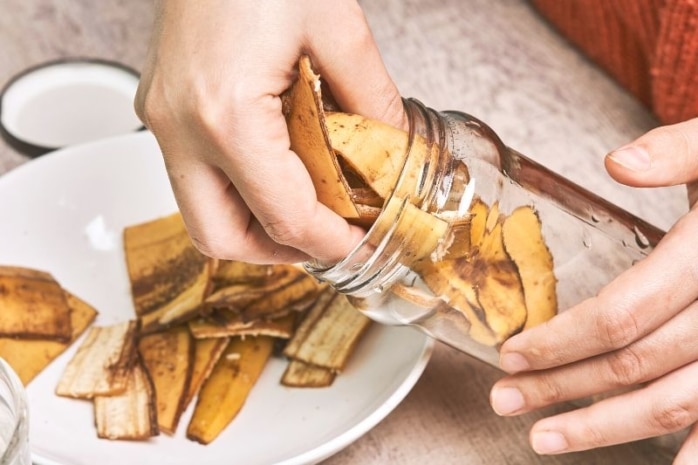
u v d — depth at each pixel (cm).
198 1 48
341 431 56
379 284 50
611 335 51
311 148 47
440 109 76
